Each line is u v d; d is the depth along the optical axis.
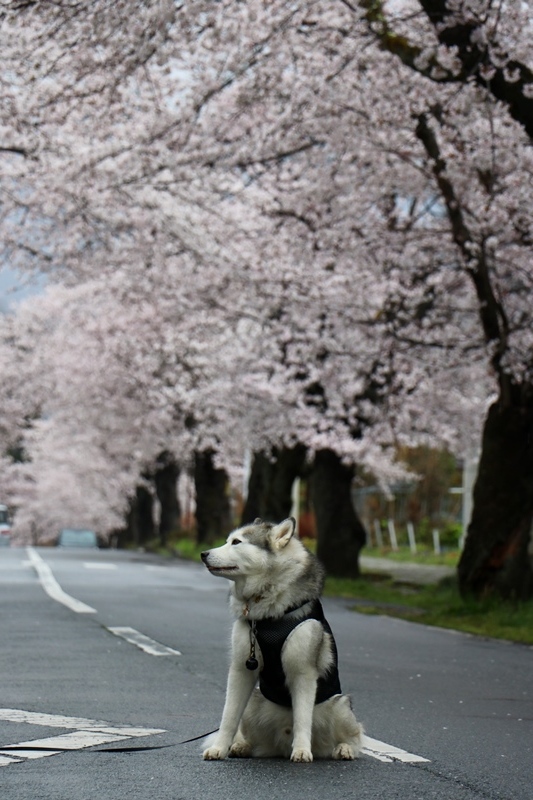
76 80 16.44
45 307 46.16
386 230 23.47
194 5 14.48
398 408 28.67
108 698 8.99
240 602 6.62
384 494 54.44
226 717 6.58
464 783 6.05
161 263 25.66
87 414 45.53
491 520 20.25
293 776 6.07
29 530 85.62
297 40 18.42
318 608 6.66
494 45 15.59
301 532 49.38
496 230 19.92
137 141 20.52
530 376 20.19
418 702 9.42
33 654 11.98
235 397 30.44
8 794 5.45
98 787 5.66
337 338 25.78
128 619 16.30
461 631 17.52
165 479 58.28
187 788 5.69
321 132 20.00
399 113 19.33
